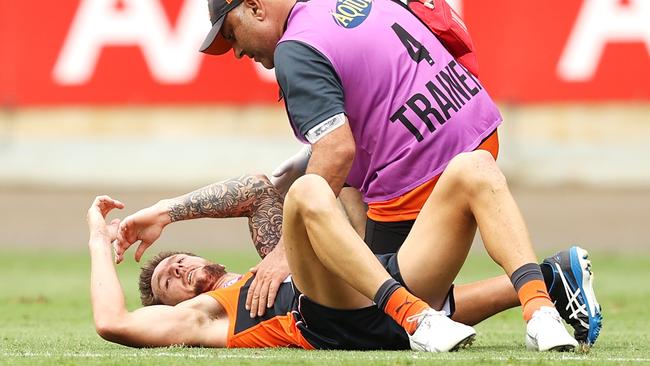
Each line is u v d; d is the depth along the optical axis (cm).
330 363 1408
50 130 6012
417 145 1645
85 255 3991
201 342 1617
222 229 4662
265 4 1728
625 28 4838
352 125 1680
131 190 5584
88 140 6000
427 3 1747
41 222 4784
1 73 5209
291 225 1502
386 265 1577
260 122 5891
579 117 5616
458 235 1545
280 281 1609
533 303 1485
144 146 5966
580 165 5594
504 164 5525
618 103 4859
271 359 1452
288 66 1642
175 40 5109
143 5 5112
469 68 1762
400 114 1652
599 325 1602
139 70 5128
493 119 1697
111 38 5141
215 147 5888
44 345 1755
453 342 1477
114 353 1554
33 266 3681
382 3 1714
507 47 4897
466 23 4894
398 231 1686
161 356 1498
